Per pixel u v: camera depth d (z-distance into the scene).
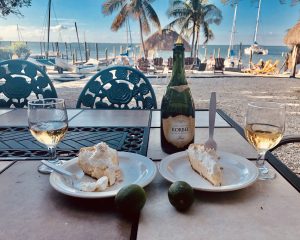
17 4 6.00
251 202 0.57
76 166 0.73
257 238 0.47
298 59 10.96
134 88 1.78
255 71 12.73
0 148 0.92
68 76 10.43
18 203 0.58
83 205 0.57
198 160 0.68
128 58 14.15
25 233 0.49
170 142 0.86
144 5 12.96
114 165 0.66
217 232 0.48
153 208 0.56
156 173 0.69
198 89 7.89
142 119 1.29
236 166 0.73
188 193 0.54
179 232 0.48
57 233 0.49
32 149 0.92
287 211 0.54
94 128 1.15
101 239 0.47
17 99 1.77
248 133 0.76
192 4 14.10
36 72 1.78
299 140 1.10
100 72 1.77
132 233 0.48
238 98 6.61
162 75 10.49
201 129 1.11
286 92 7.57
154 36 13.37
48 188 0.64
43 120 0.78
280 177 0.68
